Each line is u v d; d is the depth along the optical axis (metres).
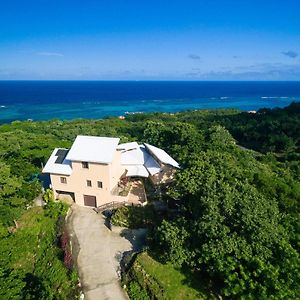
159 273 25.66
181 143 55.41
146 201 36.84
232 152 54.19
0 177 36.72
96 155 36.06
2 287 27.44
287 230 26.41
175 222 28.17
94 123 116.38
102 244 31.08
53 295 25.83
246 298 20.97
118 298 24.94
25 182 39.97
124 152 43.78
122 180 40.22
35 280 28.20
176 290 24.52
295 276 21.61
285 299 20.33
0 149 53.06
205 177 29.64
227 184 27.98
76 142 38.25
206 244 24.38
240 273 22.50
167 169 40.62
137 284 25.61
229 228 24.89
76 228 33.78
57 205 36.62
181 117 138.38
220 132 62.16
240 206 25.50
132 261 27.52
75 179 37.50
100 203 37.56
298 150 90.12
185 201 30.98
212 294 24.48
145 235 32.06
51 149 52.06
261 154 86.00
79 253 29.78
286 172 53.28
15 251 31.97
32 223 35.41
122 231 32.78
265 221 24.56
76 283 26.14
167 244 26.34
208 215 25.20
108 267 28.05
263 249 23.48
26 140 59.75
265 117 114.19
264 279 21.69
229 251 23.70
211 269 23.94
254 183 34.47
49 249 31.17
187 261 25.55
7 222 34.91
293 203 32.16
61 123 111.19
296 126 95.19
